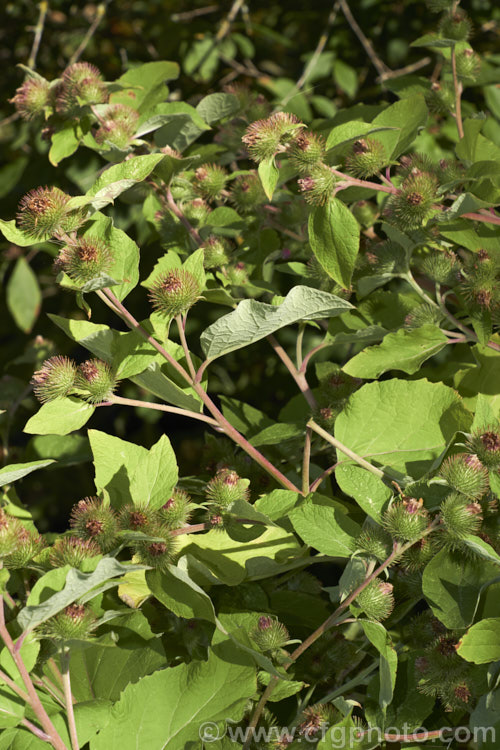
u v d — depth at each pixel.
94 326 1.09
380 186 1.11
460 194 1.12
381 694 1.01
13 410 1.37
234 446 1.21
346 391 1.14
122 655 1.04
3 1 2.35
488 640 1.00
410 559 1.03
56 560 1.01
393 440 1.09
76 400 1.07
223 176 1.22
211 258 1.16
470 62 1.23
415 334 1.11
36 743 1.00
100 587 1.01
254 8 2.24
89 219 1.07
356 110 1.27
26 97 1.21
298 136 1.08
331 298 1.03
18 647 0.98
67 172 1.66
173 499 1.05
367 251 1.18
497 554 1.04
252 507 1.03
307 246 1.24
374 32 2.03
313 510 1.04
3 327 2.11
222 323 1.04
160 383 1.08
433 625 1.06
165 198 1.21
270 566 1.07
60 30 2.34
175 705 1.00
